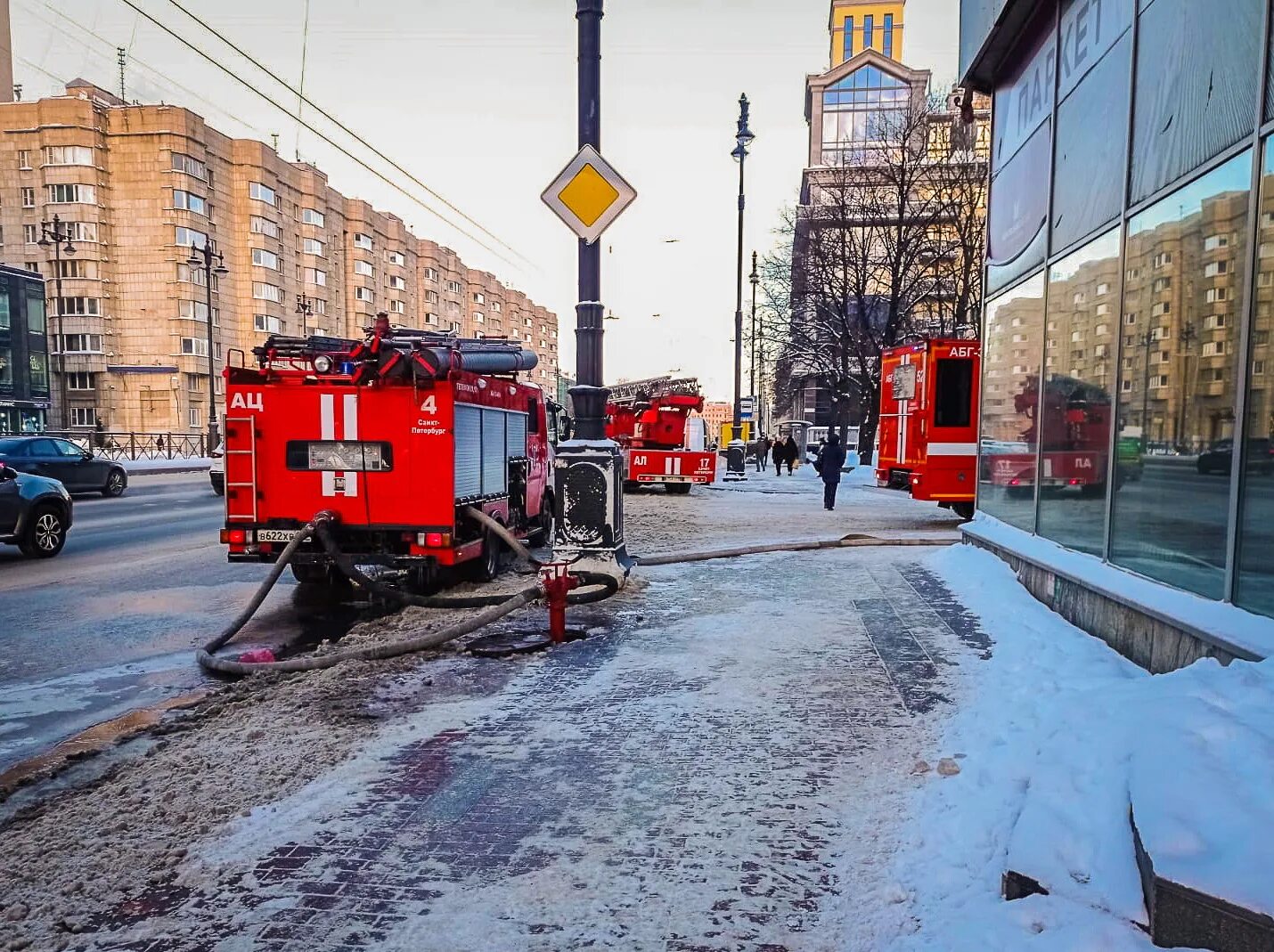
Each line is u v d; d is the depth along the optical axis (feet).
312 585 32.83
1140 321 19.15
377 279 297.12
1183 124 17.38
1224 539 15.23
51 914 9.65
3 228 205.67
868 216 98.89
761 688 17.46
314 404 28.81
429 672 19.02
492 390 33.71
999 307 32.27
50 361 190.39
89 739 15.62
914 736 14.66
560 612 21.44
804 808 12.01
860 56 219.41
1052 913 8.38
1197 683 12.75
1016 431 29.58
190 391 214.28
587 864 10.55
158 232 208.85
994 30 28.48
